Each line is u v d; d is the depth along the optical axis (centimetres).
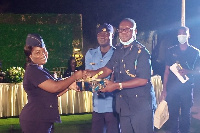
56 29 1034
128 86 341
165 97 515
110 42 421
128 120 348
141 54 342
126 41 349
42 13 1027
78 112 681
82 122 670
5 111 656
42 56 308
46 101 305
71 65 717
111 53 420
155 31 1074
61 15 1034
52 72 845
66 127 627
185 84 501
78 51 866
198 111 787
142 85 342
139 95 345
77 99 680
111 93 410
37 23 1023
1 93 652
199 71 500
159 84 702
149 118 345
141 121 344
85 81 346
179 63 503
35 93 304
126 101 348
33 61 309
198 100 933
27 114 304
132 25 348
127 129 349
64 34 1040
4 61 1004
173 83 507
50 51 1033
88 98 686
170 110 511
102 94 410
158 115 374
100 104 411
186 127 513
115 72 360
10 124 659
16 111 662
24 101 665
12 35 1006
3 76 678
